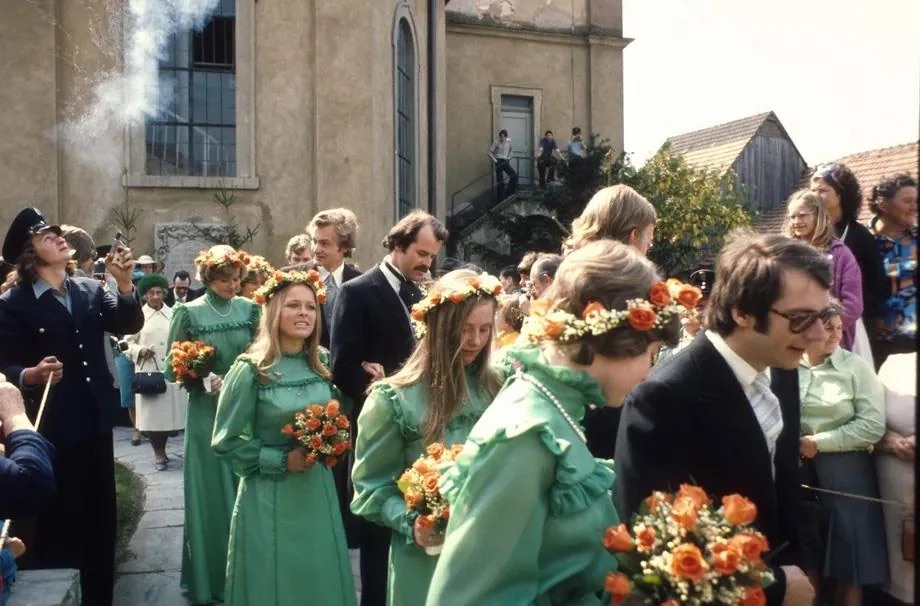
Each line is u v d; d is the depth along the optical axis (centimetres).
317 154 1458
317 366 478
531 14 2308
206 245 1424
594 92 2334
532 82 2314
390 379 354
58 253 497
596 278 211
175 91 1434
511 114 2325
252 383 459
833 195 423
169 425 932
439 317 348
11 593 335
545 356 218
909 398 287
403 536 337
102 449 503
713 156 2516
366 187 1475
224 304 613
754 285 231
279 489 452
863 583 274
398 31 1683
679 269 2031
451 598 197
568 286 214
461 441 348
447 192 2256
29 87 1368
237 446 455
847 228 423
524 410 209
